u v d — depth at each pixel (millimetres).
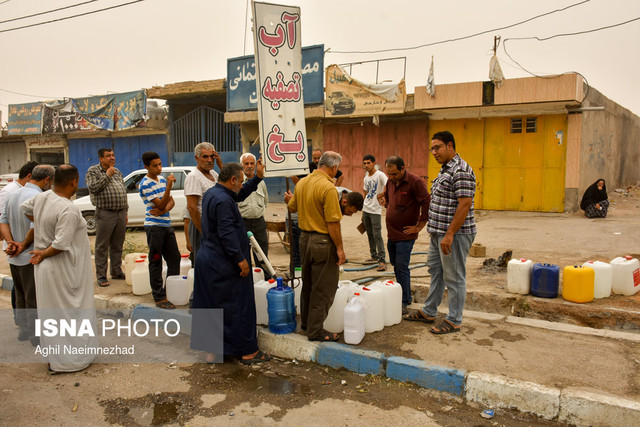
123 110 18875
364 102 14633
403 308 5059
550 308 5094
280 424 3277
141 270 5938
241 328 4238
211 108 17641
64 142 22172
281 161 4684
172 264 5629
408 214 4965
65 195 4109
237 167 4242
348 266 7156
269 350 4559
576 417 3227
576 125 12789
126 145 20297
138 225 11297
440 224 4398
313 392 3750
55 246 3951
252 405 3549
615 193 17250
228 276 4160
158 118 18844
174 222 11297
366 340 4344
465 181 4133
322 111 15203
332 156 4297
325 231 4211
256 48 4453
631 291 5348
